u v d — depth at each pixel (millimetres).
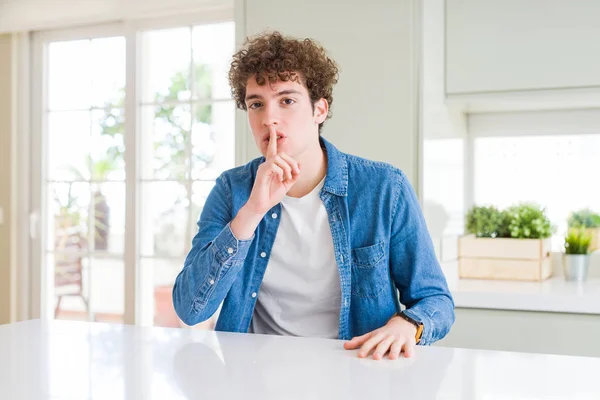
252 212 1225
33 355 1060
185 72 3172
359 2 2287
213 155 3125
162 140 3234
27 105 3516
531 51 2299
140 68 3260
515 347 2096
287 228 1415
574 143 2672
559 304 2027
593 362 1003
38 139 3516
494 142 2803
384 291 1396
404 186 1421
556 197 2709
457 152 2676
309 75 1272
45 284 3535
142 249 3291
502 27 2336
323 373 939
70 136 3471
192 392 841
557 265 2662
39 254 3525
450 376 920
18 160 3545
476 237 2570
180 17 3143
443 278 1396
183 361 1012
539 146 2729
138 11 3125
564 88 2266
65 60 3465
